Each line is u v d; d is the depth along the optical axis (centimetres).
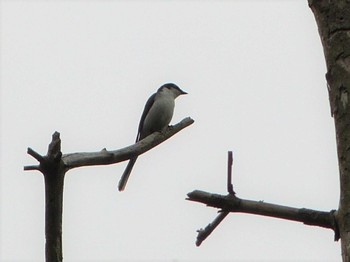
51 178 647
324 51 727
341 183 671
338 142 683
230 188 751
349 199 659
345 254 649
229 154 749
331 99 706
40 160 640
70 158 739
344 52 708
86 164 762
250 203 745
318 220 717
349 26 715
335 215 695
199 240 777
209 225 771
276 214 738
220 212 757
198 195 754
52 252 644
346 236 654
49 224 646
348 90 691
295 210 730
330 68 713
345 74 699
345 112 686
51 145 643
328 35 724
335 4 729
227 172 751
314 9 746
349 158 667
